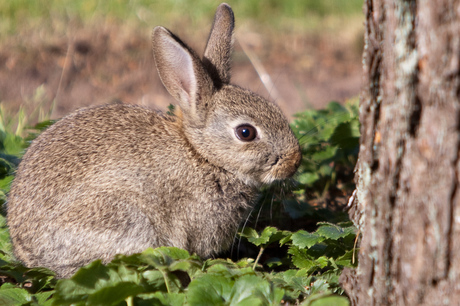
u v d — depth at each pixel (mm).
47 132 9523
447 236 5664
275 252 9766
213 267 6805
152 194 9031
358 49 26625
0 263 8477
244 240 10008
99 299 6090
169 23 25828
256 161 9617
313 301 5984
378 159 6500
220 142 9594
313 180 11117
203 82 9664
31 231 8672
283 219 10344
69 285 6398
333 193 11656
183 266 6488
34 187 8773
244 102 9688
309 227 10117
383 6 6254
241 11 29438
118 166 8852
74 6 25734
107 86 21594
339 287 7320
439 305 5809
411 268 6023
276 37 27562
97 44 23688
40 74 21672
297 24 29047
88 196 8578
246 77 23516
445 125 5559
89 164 8789
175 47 9703
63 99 20281
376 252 6535
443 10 5457
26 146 11734
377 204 6516
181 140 9555
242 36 27203
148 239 8914
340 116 12367
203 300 6121
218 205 9539
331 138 11422
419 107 5832
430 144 5719
